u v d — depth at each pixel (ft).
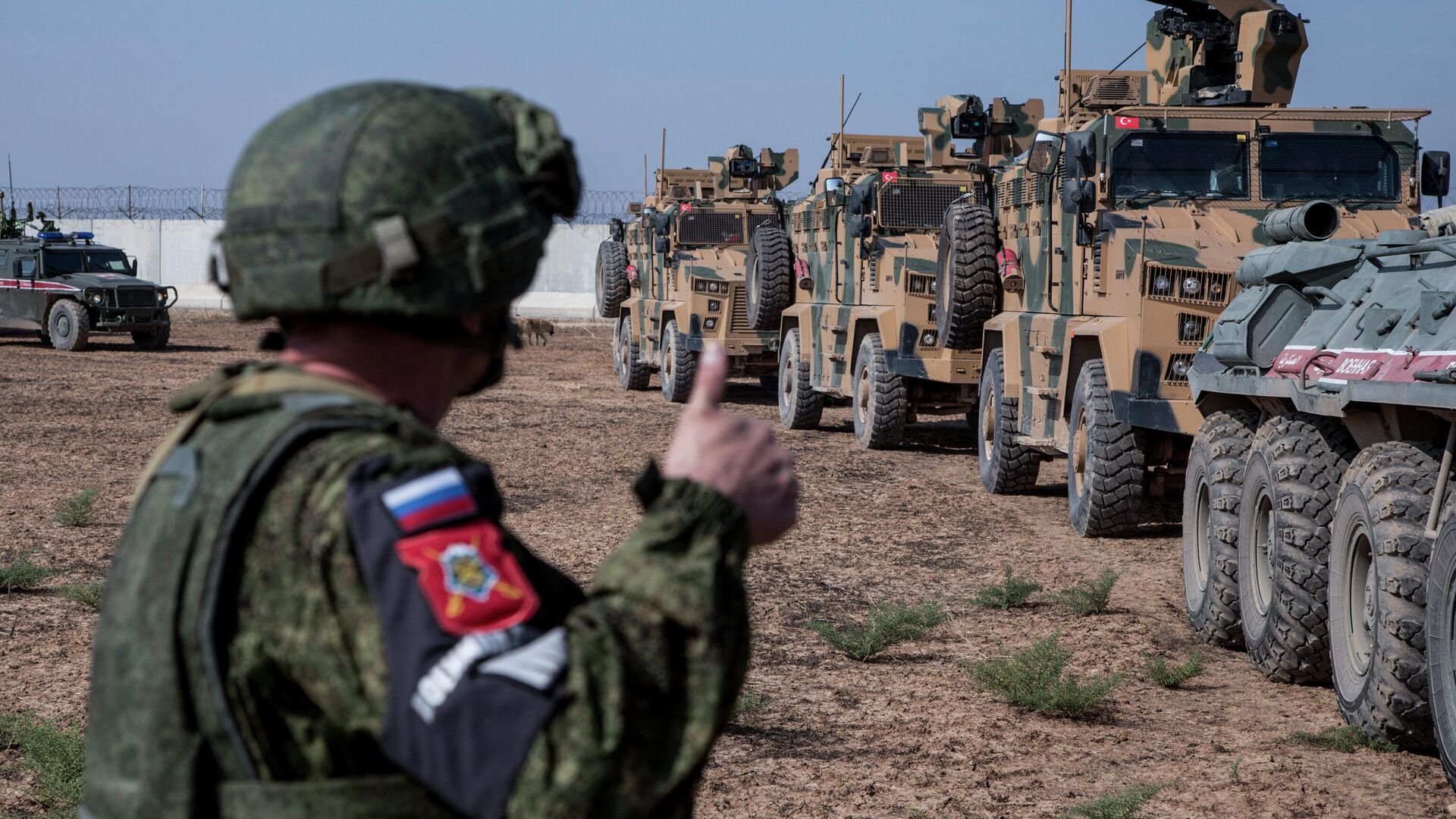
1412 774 14.10
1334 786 13.73
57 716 15.93
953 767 14.49
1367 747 14.93
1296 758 14.64
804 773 14.32
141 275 142.61
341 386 3.84
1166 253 25.04
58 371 64.34
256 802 3.49
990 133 43.83
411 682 3.34
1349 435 17.29
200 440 3.83
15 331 92.79
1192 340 25.02
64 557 25.07
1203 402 21.35
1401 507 14.15
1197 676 18.11
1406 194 27.94
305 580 3.47
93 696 3.74
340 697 3.45
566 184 4.08
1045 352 30.09
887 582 23.91
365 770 3.58
